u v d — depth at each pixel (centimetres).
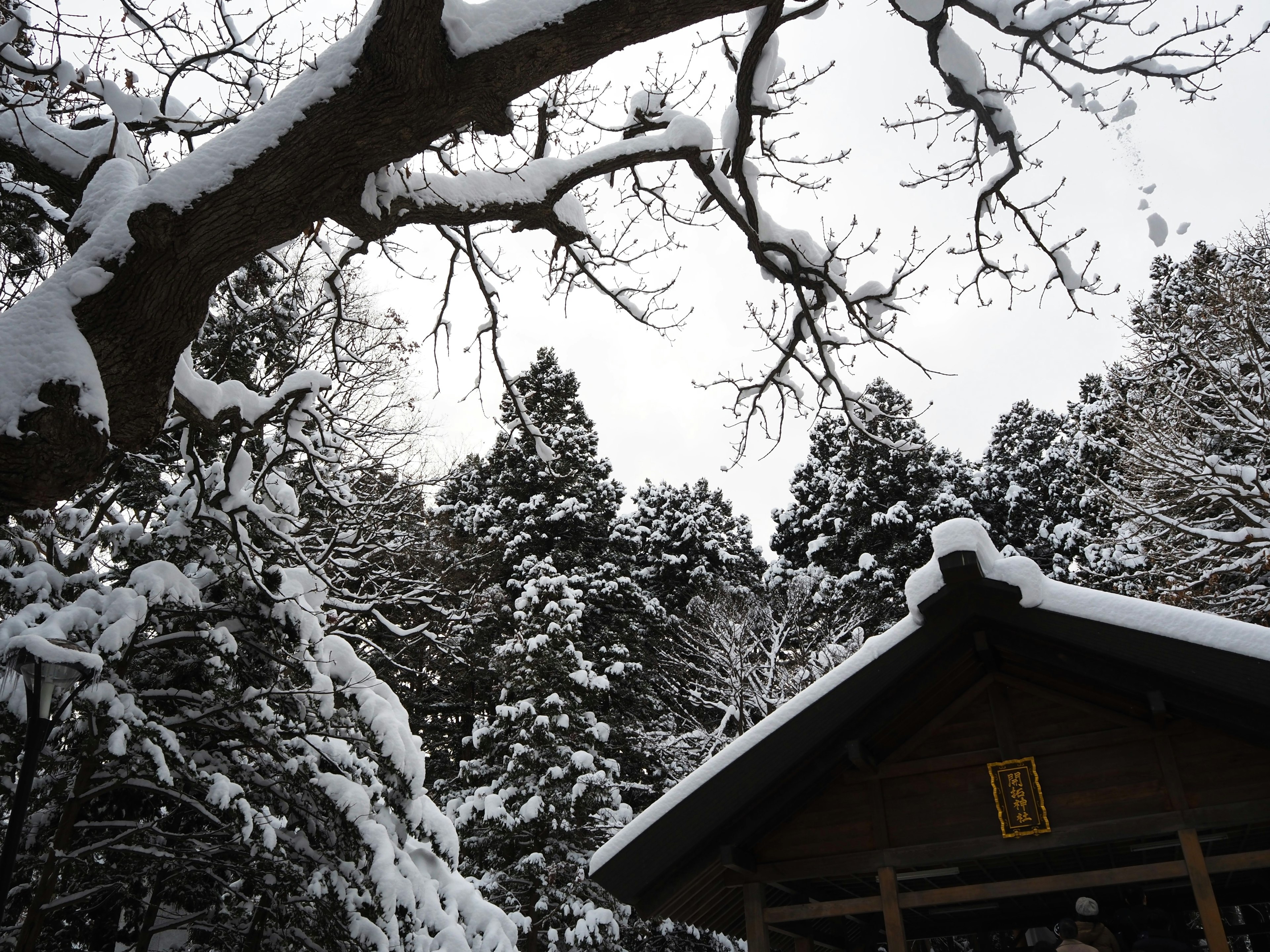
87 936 1113
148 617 936
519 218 673
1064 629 585
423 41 498
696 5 542
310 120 504
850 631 2636
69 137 640
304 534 1088
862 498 3488
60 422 448
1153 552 1748
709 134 692
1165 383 1800
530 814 1839
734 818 627
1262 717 544
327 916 938
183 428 847
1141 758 584
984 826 604
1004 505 3675
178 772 854
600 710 2525
